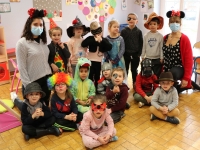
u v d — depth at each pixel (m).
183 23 4.83
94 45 2.96
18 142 2.18
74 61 3.00
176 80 2.79
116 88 2.53
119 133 2.31
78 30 2.96
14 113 2.40
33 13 2.21
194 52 4.44
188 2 4.66
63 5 4.34
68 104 2.39
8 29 3.87
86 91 2.68
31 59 2.29
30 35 2.26
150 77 2.93
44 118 2.29
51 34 2.62
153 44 3.12
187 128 2.40
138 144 2.13
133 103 3.01
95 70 3.07
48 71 2.44
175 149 2.05
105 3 4.95
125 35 3.33
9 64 4.02
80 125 2.22
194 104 2.94
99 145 2.10
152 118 2.56
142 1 5.14
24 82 2.30
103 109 2.04
